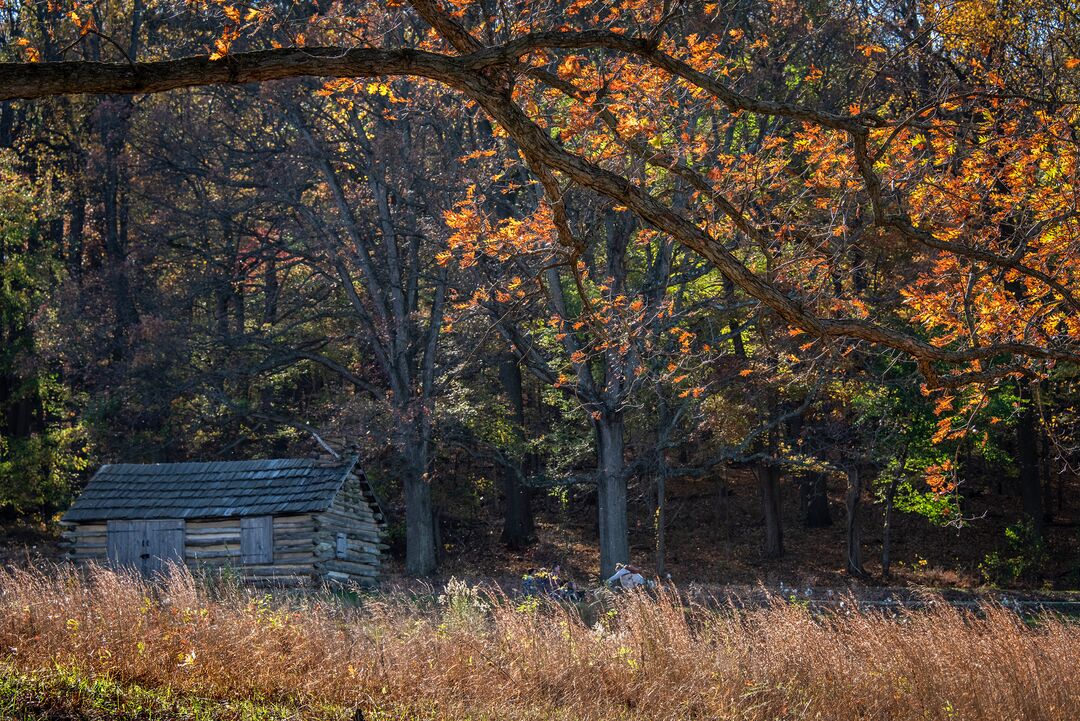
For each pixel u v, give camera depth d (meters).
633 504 51.81
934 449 35.81
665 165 9.77
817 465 37.19
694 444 41.94
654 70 11.21
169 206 43.28
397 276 42.12
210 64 7.12
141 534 29.61
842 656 13.38
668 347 31.67
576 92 9.09
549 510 55.47
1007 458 37.75
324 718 10.39
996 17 13.30
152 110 43.75
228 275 44.59
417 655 12.80
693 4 21.53
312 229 41.09
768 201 12.79
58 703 9.77
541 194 28.64
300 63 7.32
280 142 42.34
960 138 11.59
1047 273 11.79
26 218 42.44
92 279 44.88
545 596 17.94
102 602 12.38
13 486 42.38
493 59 7.79
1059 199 11.60
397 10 11.44
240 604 13.42
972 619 14.54
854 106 11.75
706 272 32.84
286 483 30.36
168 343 41.09
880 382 33.16
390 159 37.03
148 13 46.75
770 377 31.44
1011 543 39.91
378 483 46.75
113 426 45.19
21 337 45.28
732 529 49.44
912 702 12.52
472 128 36.53
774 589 35.12
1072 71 13.99
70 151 54.41
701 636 14.20
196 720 9.92
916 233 9.63
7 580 12.84
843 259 11.86
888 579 40.50
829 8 25.38
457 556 47.59
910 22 15.48
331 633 12.88
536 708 11.93
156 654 11.42
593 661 13.37
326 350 48.22
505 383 48.75
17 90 6.71
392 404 39.53
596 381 40.81
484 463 54.06
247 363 43.25
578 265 10.30
